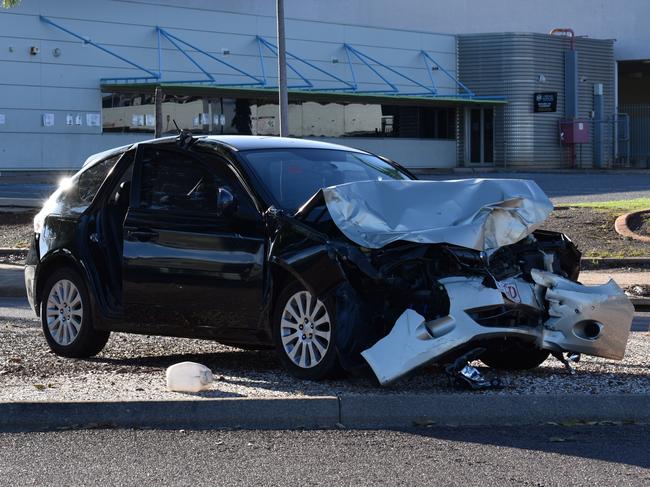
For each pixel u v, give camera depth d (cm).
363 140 5147
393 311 769
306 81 4816
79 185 995
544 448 636
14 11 4197
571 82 5616
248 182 836
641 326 1261
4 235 2286
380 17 6372
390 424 700
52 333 971
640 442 653
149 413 697
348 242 762
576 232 2103
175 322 870
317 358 783
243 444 645
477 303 756
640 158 6044
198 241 848
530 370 888
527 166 5494
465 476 574
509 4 6175
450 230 757
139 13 4534
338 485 557
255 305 815
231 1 6047
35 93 4256
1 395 739
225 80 4772
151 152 922
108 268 938
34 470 588
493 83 5488
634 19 5944
